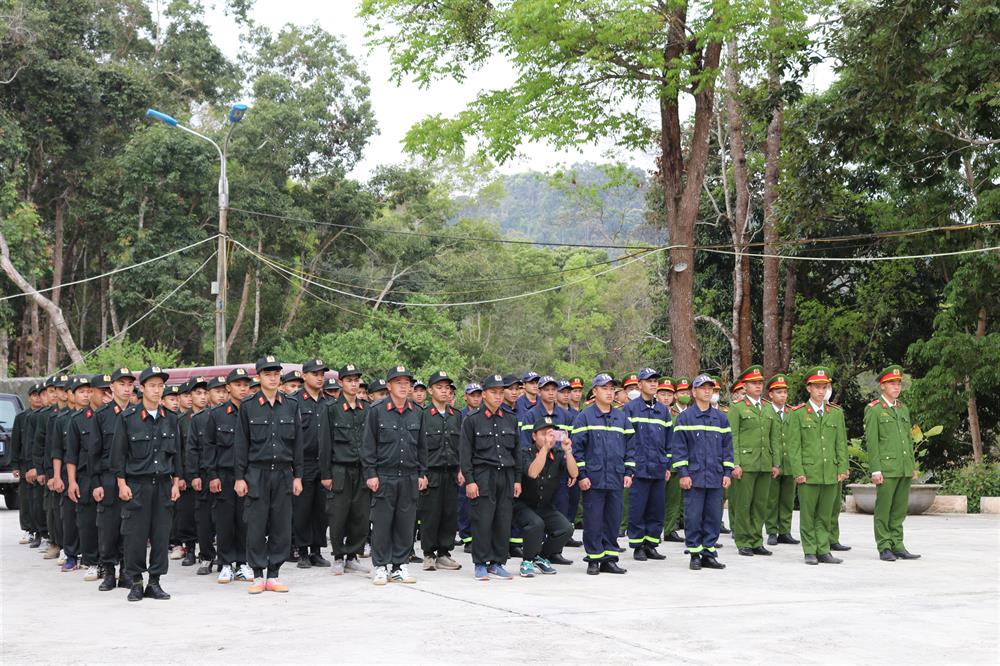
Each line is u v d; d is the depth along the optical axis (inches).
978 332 1098.7
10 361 2178.9
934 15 923.4
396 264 2042.3
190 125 1847.9
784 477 613.6
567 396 554.9
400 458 447.5
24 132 1710.1
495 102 987.9
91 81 1734.7
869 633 328.2
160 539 413.1
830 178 1062.4
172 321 1925.4
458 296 2316.7
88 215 1873.8
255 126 1786.4
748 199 1288.1
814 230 1200.8
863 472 932.6
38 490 585.6
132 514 408.8
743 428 561.9
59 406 554.6
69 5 1796.3
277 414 439.8
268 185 1801.2
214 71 2091.5
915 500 842.8
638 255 1163.3
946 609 374.9
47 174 1875.0
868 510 864.9
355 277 2000.5
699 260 1405.0
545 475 477.7
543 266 2864.2
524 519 470.9
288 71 1998.0
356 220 1939.0
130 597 406.6
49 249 1771.7
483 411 460.4
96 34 1852.9
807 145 1058.7
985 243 1018.7
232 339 1873.8
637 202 2448.3
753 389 568.4
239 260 1894.7
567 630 331.0
